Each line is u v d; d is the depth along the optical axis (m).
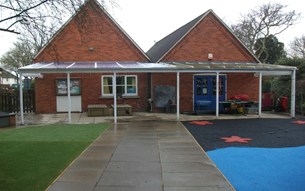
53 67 15.73
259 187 6.59
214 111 20.38
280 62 21.84
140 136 12.04
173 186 6.44
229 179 7.09
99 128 13.97
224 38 21.58
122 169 7.61
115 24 20.95
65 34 20.45
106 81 20.81
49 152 9.30
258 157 9.06
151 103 20.62
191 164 8.07
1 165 7.91
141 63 19.73
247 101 19.73
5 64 42.56
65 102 20.41
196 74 20.92
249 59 21.83
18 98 20.55
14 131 13.17
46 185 6.47
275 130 13.65
